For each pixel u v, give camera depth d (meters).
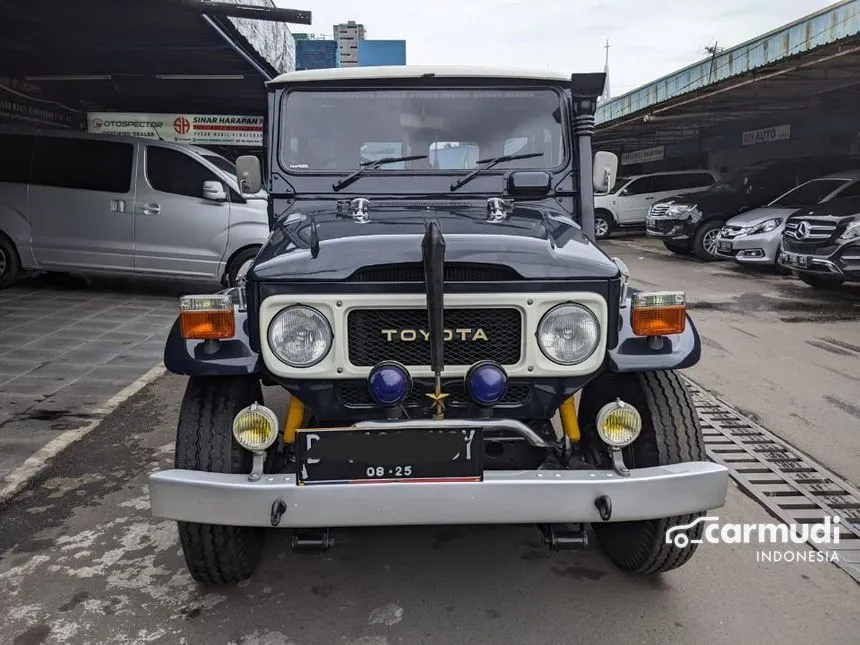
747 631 2.73
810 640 2.67
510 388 2.67
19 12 7.79
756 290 10.30
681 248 14.88
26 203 8.70
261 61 10.07
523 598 2.94
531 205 3.60
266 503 2.40
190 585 3.01
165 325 7.57
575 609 2.86
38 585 3.00
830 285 10.34
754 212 12.04
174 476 2.48
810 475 4.06
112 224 8.67
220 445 2.64
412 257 2.50
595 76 3.65
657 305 2.64
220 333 2.60
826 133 15.86
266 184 3.64
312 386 2.58
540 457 2.87
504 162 3.65
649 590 2.99
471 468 2.41
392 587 3.01
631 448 2.80
